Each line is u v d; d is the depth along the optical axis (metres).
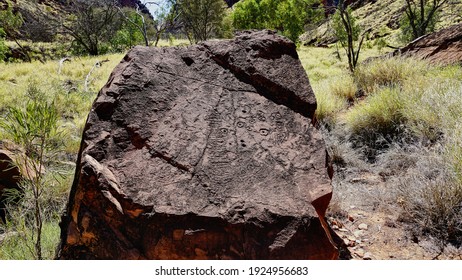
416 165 4.22
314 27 17.64
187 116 2.38
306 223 1.89
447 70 6.64
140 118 2.32
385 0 44.50
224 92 2.61
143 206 1.91
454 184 3.33
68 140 5.84
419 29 18.09
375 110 5.62
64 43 32.59
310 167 2.22
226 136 2.30
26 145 2.55
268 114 2.52
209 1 26.11
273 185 2.07
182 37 34.56
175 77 2.62
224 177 2.07
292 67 2.84
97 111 2.35
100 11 29.89
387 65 7.85
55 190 3.94
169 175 2.06
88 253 2.02
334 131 5.85
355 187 4.18
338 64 16.50
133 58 2.63
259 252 1.83
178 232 1.85
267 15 35.38
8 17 35.22
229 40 2.97
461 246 2.94
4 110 8.02
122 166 2.11
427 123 4.83
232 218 1.87
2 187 4.01
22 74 13.67
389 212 3.56
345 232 3.25
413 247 2.99
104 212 1.94
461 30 8.72
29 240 3.04
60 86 10.54
